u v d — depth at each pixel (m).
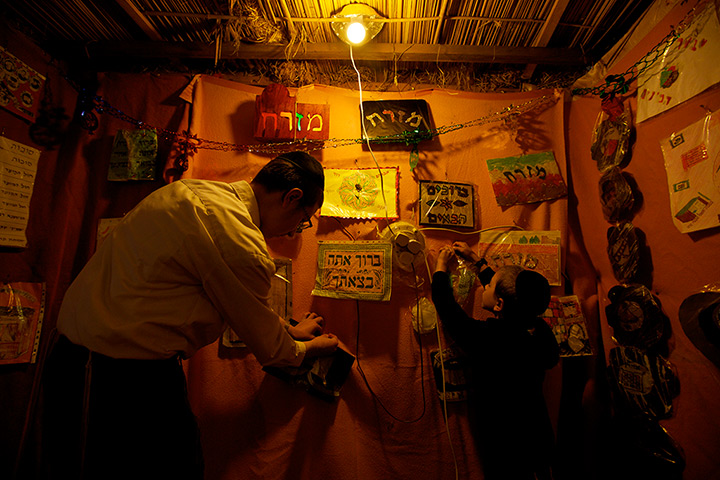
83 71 1.58
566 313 1.39
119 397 0.77
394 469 1.34
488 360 1.11
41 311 1.33
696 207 1.09
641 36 1.36
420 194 1.46
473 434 1.34
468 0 1.36
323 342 1.19
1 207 1.23
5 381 1.25
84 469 0.77
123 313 0.78
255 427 1.35
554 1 1.35
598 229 1.45
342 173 1.49
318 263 1.46
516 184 1.48
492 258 1.43
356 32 1.46
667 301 1.19
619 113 1.34
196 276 0.83
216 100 1.53
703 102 1.08
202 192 0.88
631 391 1.23
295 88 1.57
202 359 1.38
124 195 1.45
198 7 1.40
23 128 1.32
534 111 1.53
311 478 1.32
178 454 0.83
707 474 1.04
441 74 1.63
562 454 1.37
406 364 1.39
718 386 1.03
